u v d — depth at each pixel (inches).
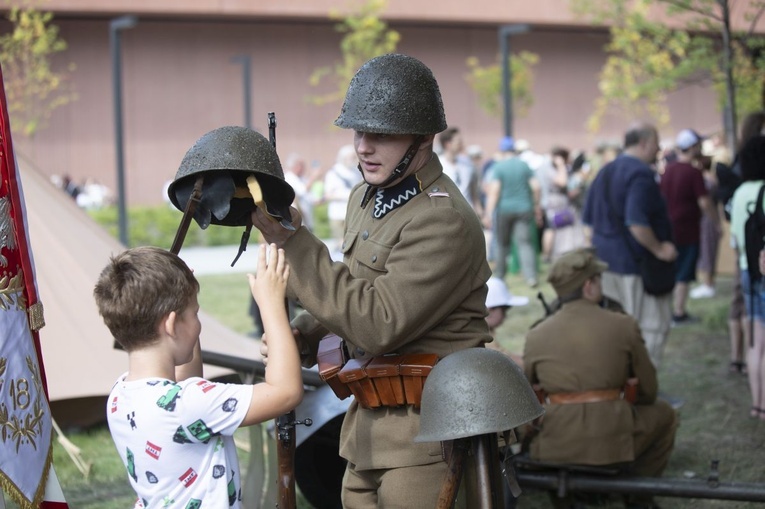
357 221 147.9
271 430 201.2
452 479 129.3
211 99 1427.2
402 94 136.6
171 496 117.5
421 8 1425.9
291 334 124.0
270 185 129.3
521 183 574.9
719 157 625.9
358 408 146.7
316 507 209.9
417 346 140.4
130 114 1396.4
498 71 1302.9
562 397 212.4
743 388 336.2
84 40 1368.1
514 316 487.5
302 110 1462.8
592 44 1573.6
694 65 521.0
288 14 1385.3
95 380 279.0
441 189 141.0
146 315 117.6
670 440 226.7
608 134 1595.7
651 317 317.7
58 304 291.4
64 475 249.8
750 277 282.0
